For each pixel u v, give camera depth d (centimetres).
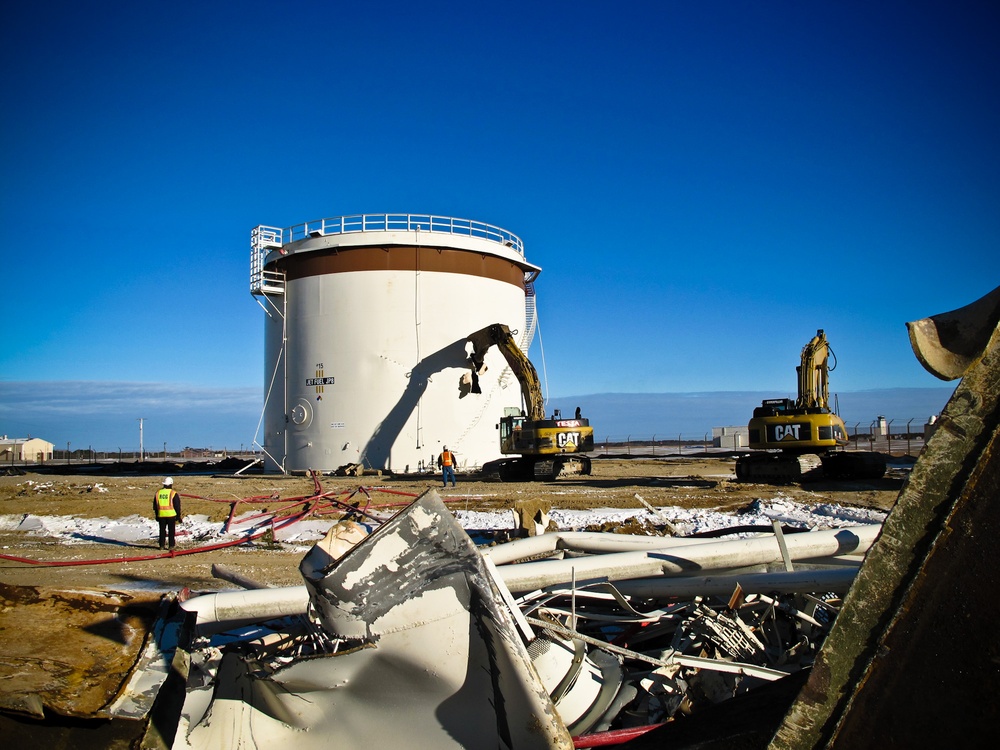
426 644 375
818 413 2458
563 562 627
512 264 4288
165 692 367
